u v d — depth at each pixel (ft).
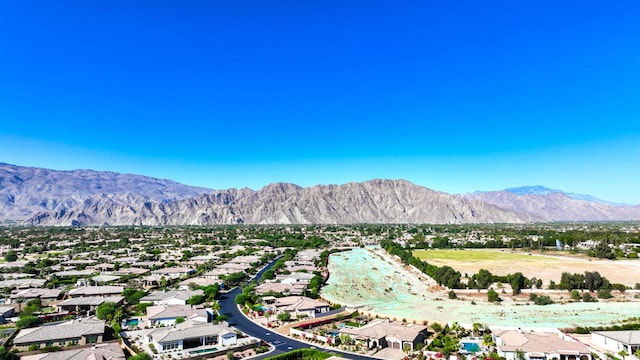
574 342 317.22
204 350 331.98
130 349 324.80
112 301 467.52
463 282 618.44
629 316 435.53
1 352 298.97
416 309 477.77
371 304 506.89
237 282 637.30
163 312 416.67
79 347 329.72
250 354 328.08
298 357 319.88
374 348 339.16
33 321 387.55
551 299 523.29
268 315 436.76
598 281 548.31
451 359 306.14
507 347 312.09
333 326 401.90
